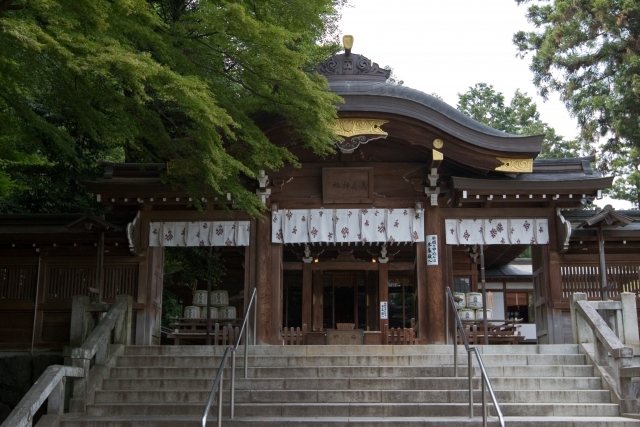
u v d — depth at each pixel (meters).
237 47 9.34
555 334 12.77
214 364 11.04
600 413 9.07
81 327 11.35
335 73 13.48
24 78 8.55
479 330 15.05
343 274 19.39
